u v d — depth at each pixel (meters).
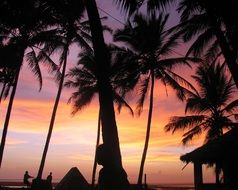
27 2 21.67
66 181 27.81
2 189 31.20
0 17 22.28
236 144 16.28
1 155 27.69
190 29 18.28
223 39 12.34
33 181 26.75
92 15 6.71
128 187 5.64
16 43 27.16
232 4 12.39
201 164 17.72
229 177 17.75
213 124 33.38
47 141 30.50
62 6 20.61
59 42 29.94
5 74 27.84
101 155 5.87
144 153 31.70
